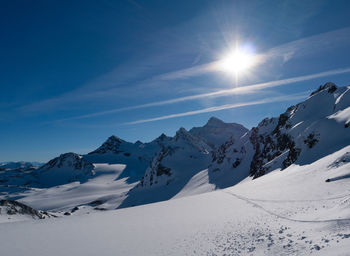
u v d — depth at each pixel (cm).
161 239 2156
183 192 14412
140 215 3441
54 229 2914
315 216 1705
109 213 3897
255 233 1739
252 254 1352
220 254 1505
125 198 17862
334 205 1828
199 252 1645
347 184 2481
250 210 2688
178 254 1698
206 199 4312
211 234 2027
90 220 3369
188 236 2111
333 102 7406
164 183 18475
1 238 2564
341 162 3359
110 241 2273
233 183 11744
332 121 5866
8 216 4203
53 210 17112
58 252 2073
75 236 2547
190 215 3012
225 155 15938
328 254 1009
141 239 2233
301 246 1249
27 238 2547
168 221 2838
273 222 1925
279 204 2589
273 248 1344
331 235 1252
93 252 2006
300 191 2881
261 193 3528
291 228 1622
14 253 2103
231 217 2531
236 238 1745
